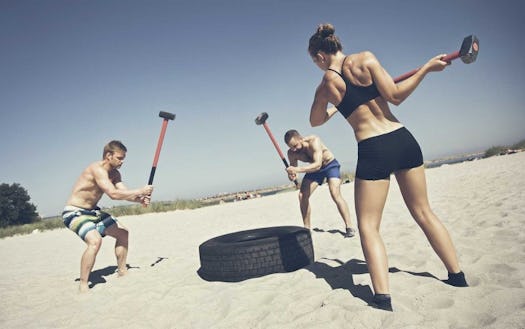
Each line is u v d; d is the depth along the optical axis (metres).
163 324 2.67
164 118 4.34
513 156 14.23
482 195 5.95
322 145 4.87
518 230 3.52
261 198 16.30
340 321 2.13
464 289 2.35
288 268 3.40
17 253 7.75
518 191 5.62
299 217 7.66
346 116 2.35
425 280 2.59
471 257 2.94
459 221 4.33
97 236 3.93
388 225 4.95
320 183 4.92
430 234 2.42
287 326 2.20
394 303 2.26
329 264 3.45
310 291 2.76
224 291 3.09
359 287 2.67
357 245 4.12
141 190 4.04
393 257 3.29
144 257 5.36
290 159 4.90
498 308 2.03
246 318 2.48
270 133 4.26
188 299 3.09
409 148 2.27
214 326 2.46
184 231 7.99
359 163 2.31
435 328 1.91
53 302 3.62
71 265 5.57
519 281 2.36
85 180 4.02
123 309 3.10
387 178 2.27
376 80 2.19
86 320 2.97
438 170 14.20
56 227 14.18
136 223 11.25
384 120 2.27
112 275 4.46
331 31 2.39
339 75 2.30
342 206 4.72
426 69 2.18
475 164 13.72
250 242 3.40
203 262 3.62
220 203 16.66
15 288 4.38
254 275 3.35
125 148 4.09
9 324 3.09
